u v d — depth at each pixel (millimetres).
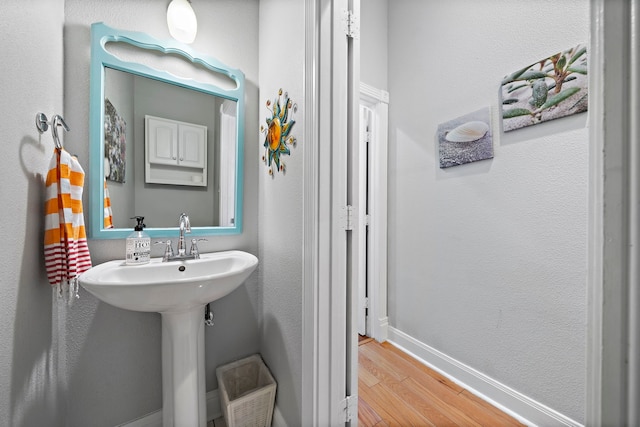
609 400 301
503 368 1384
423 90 1798
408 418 1337
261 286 1501
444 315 1680
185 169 1338
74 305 1090
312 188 999
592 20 329
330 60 1010
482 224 1466
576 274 1134
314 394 993
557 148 1175
